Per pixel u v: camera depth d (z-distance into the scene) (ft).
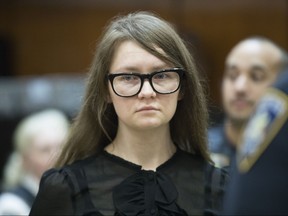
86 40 44.16
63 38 44.34
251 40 20.57
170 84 10.87
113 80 10.87
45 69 44.55
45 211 11.03
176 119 11.95
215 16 42.24
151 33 10.89
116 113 11.32
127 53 10.80
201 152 12.05
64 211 10.98
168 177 11.39
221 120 20.36
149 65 10.73
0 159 29.43
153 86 10.71
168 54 10.88
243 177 8.54
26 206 20.21
